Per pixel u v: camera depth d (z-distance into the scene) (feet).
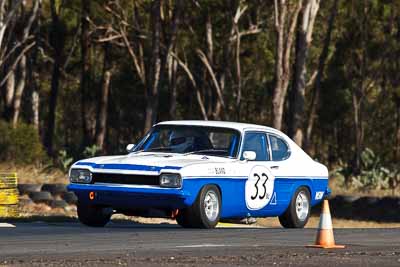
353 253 133.18
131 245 138.92
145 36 584.40
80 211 176.65
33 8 527.40
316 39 647.15
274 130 191.01
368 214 350.43
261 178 181.78
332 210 355.36
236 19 597.52
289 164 190.29
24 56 592.19
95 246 136.46
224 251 132.98
